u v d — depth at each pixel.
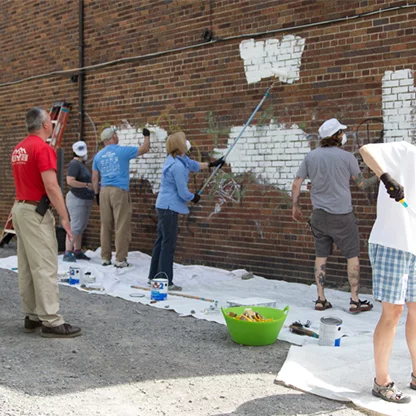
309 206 7.12
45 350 4.64
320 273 5.96
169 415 3.46
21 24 11.11
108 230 8.39
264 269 7.58
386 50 6.45
